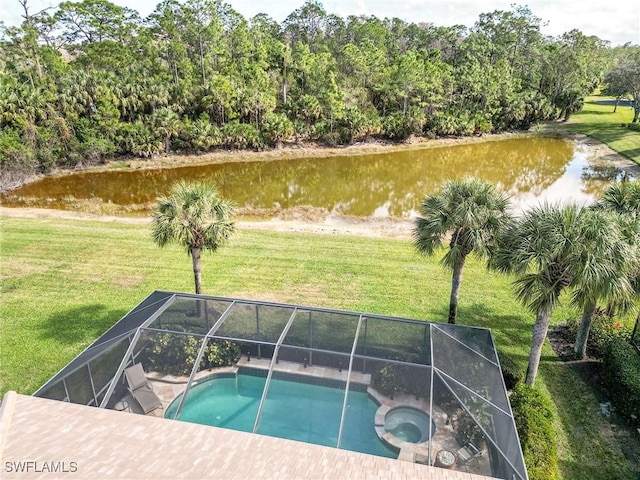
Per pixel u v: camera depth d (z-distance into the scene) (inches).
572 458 414.6
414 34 3572.8
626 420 459.8
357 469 292.4
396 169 1740.9
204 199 558.3
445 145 2116.1
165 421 337.4
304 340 439.2
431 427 355.9
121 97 1740.9
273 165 1785.2
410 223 1127.6
